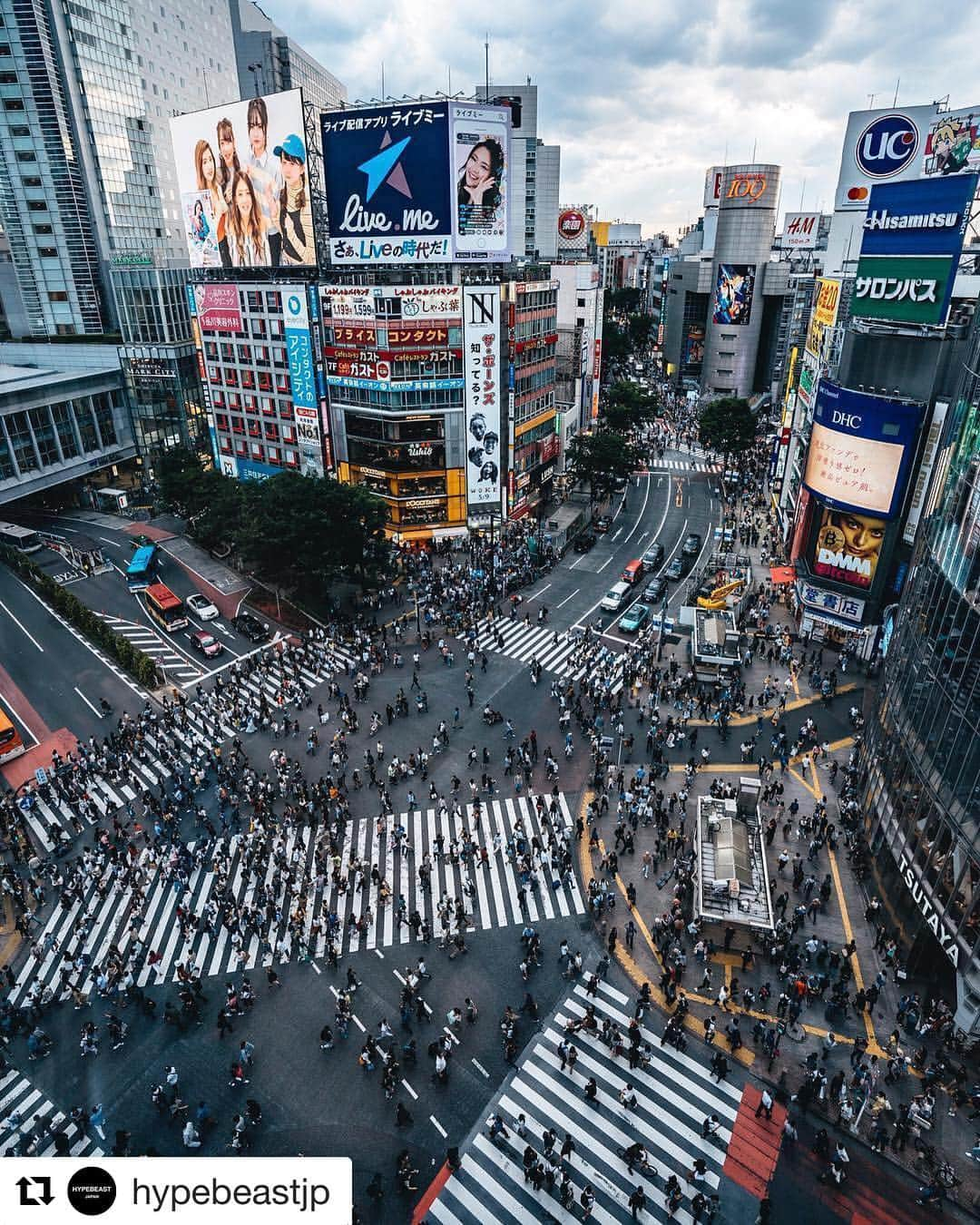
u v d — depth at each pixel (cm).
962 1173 2752
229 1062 3164
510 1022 3169
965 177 4775
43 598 7319
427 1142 2867
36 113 10038
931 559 3819
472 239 7300
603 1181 2761
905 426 5344
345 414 8050
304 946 3612
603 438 9538
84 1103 3023
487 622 6744
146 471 10419
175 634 6669
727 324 14275
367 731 5250
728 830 3875
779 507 8612
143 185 11750
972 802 3120
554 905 3903
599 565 8000
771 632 6450
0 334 11506
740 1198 2697
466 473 8075
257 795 4591
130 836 4394
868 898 3897
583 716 5316
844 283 7494
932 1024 3234
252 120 7531
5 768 5025
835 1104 2981
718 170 16725
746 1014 3338
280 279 8525
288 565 6775
